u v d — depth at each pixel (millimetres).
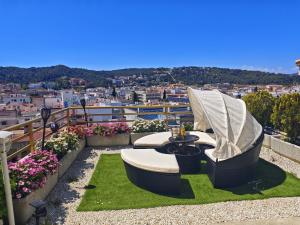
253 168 6477
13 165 5055
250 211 5000
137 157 6441
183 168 7078
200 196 5715
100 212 5055
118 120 11023
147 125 10195
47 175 5723
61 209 5184
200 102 6707
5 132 3939
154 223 4648
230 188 6121
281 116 8992
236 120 6500
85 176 6941
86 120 10297
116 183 6477
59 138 7695
